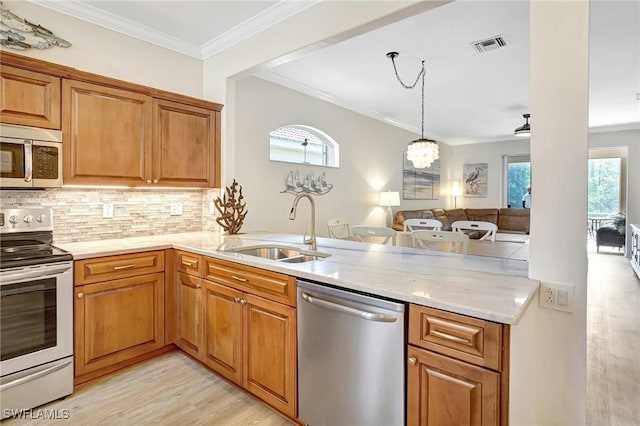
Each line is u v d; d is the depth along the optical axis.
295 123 4.27
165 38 3.04
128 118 2.60
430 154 4.12
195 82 3.32
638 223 6.61
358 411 1.52
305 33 2.46
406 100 4.91
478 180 8.34
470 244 3.23
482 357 1.18
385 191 6.02
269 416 1.92
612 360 2.59
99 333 2.25
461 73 3.85
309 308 1.70
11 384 1.87
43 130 2.18
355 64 3.60
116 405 2.01
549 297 1.48
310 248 2.45
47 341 2.01
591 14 2.59
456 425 1.24
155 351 2.58
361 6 2.14
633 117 5.87
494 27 2.81
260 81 3.84
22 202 2.40
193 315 2.45
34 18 2.40
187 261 2.49
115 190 2.86
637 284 4.87
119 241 2.72
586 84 1.39
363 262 1.96
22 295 1.92
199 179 3.05
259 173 3.85
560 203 1.45
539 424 1.54
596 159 8.59
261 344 1.95
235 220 3.21
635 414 1.95
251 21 2.76
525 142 7.76
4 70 2.06
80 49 2.61
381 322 1.42
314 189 4.57
